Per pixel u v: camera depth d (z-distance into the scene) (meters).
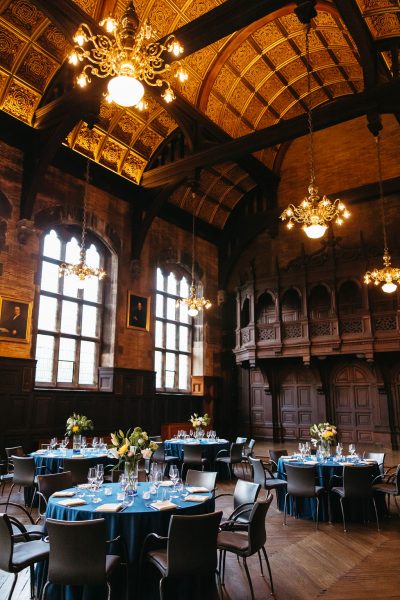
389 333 16.19
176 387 19.25
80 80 7.40
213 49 13.55
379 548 6.95
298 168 20.83
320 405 19.05
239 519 6.38
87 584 4.25
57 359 14.54
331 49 14.96
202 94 14.50
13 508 9.00
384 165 18.78
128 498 5.59
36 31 11.92
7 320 12.67
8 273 12.88
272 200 20.81
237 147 14.01
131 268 17.08
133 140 16.17
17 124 13.23
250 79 15.66
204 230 21.38
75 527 4.26
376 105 11.65
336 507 8.55
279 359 19.23
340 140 20.00
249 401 20.73
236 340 20.16
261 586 5.57
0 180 12.99
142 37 6.57
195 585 4.88
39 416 13.10
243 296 20.22
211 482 6.92
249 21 9.40
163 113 15.84
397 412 17.41
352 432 18.28
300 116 12.93
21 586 5.64
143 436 5.94
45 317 14.42
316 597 5.24
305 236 20.19
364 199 18.06
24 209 13.27
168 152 17.53
